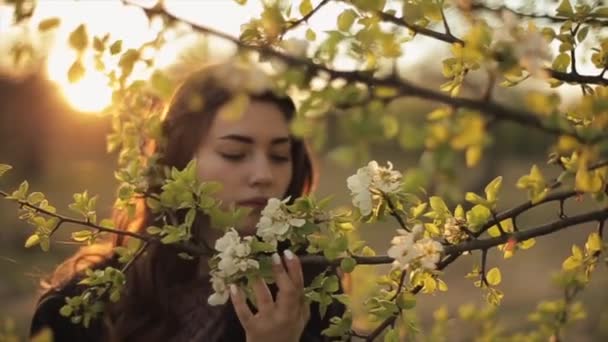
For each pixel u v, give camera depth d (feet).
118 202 4.04
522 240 3.33
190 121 4.50
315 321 4.75
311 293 3.71
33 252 20.43
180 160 4.55
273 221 3.61
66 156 42.68
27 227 22.02
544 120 2.51
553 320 4.59
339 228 3.67
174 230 3.71
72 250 20.40
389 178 3.60
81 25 2.73
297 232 3.63
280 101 4.46
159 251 4.71
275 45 2.93
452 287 18.07
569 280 4.41
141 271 4.73
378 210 3.62
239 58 2.67
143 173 4.37
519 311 15.38
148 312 4.71
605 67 3.33
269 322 3.81
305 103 2.64
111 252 4.92
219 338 4.67
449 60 3.26
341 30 2.80
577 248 3.81
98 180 33.27
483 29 2.59
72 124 32.96
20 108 30.07
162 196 3.68
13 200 3.98
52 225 4.00
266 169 4.40
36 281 5.40
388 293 3.67
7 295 16.90
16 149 34.27
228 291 3.72
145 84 3.47
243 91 2.64
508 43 2.55
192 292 4.74
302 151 4.96
